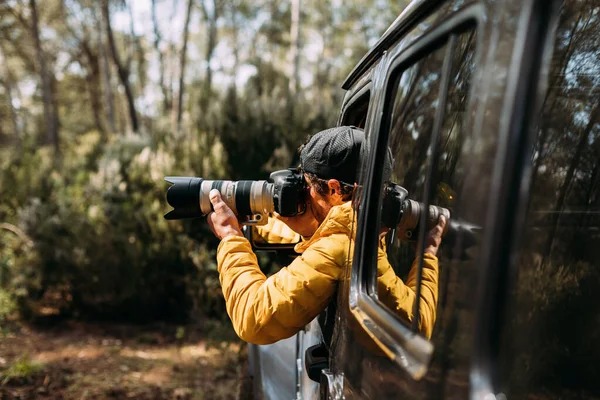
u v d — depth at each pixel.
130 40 19.86
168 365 4.78
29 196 6.70
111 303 5.96
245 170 5.60
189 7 16.69
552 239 0.87
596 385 0.88
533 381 0.77
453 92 0.81
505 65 0.62
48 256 5.85
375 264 1.07
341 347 1.17
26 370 4.32
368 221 1.12
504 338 0.60
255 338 1.28
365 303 1.05
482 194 0.62
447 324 0.67
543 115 0.87
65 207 6.02
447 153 0.81
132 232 5.89
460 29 0.78
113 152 6.90
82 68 23.50
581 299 0.89
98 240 5.78
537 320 0.79
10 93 21.03
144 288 5.97
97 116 22.75
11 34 20.38
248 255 1.39
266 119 5.62
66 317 6.17
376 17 20.88
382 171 1.12
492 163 0.61
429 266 0.79
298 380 1.78
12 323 5.86
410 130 1.01
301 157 1.44
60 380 4.32
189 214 1.50
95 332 5.74
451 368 0.64
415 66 1.01
